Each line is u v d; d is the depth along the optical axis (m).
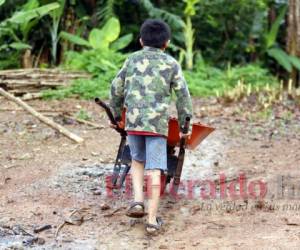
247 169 9.39
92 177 8.80
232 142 11.09
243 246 6.35
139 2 18.67
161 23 6.75
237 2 19.08
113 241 6.52
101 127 11.80
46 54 17.89
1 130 11.27
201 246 6.36
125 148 7.76
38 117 10.88
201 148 10.62
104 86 14.98
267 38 19.84
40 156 9.78
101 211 7.41
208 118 13.14
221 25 19.64
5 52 16.97
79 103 13.91
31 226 6.89
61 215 7.25
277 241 6.48
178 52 19.53
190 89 15.95
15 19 14.95
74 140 10.60
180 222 7.09
